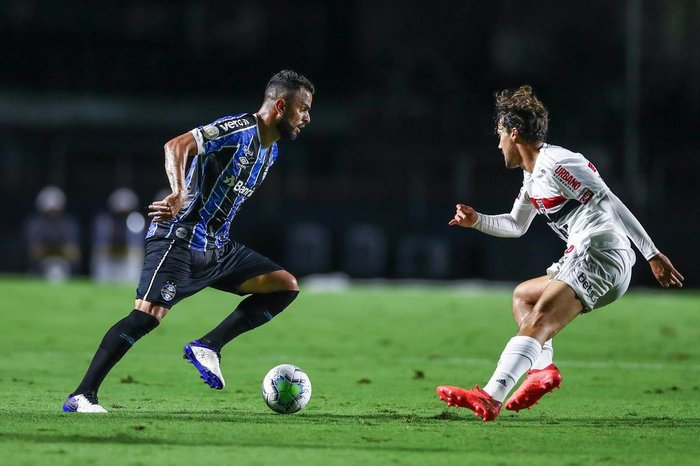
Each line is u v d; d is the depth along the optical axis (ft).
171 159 86.84
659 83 449.48
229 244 96.73
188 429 79.77
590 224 88.74
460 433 81.00
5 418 83.82
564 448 74.18
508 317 213.87
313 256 403.34
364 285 369.09
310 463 66.13
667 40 451.12
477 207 413.39
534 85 459.73
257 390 113.70
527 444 75.82
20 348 161.38
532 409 100.17
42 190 407.23
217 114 481.05
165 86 486.38
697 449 74.49
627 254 89.25
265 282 97.25
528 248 392.88
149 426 80.84
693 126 440.86
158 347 161.17
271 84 93.35
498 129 92.38
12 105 464.24
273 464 65.51
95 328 188.55
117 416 86.89
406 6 471.21
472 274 397.60
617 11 456.86
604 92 453.58
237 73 487.61
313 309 220.64
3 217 399.03
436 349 168.14
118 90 484.74
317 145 460.14
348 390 116.16
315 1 481.87
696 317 211.61
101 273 294.66
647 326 197.67
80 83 486.79
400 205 412.36
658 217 394.93
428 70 466.29
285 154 453.99
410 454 70.38
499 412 89.20
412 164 451.12
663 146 438.40
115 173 437.58
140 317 90.33
